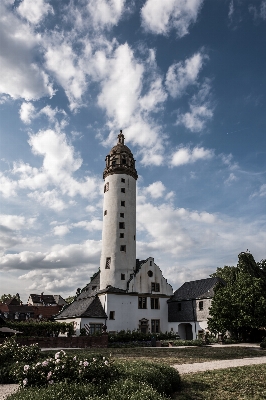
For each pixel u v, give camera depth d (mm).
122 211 51812
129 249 50000
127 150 57000
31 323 39969
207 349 29656
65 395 8383
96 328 42250
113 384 10062
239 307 34531
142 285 47781
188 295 47375
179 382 12906
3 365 14531
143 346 35094
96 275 55531
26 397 8102
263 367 17266
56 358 11422
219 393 11852
